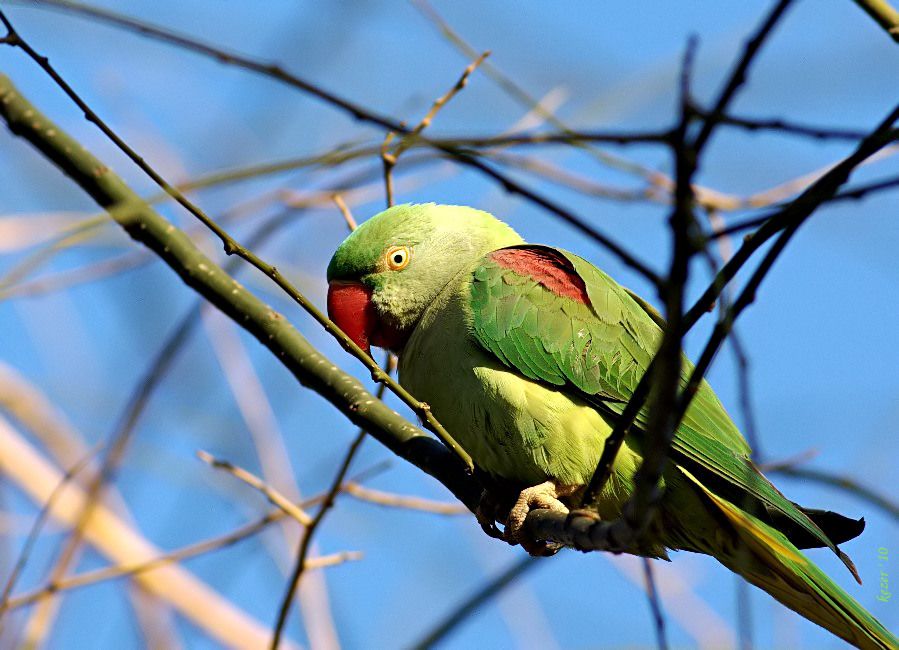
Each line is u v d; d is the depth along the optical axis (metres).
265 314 7.22
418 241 9.23
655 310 8.84
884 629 7.10
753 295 4.57
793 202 4.45
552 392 7.82
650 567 7.38
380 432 7.34
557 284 8.18
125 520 10.59
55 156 6.59
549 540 6.62
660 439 4.55
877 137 4.33
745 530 7.40
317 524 7.79
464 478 7.36
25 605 8.67
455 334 8.03
